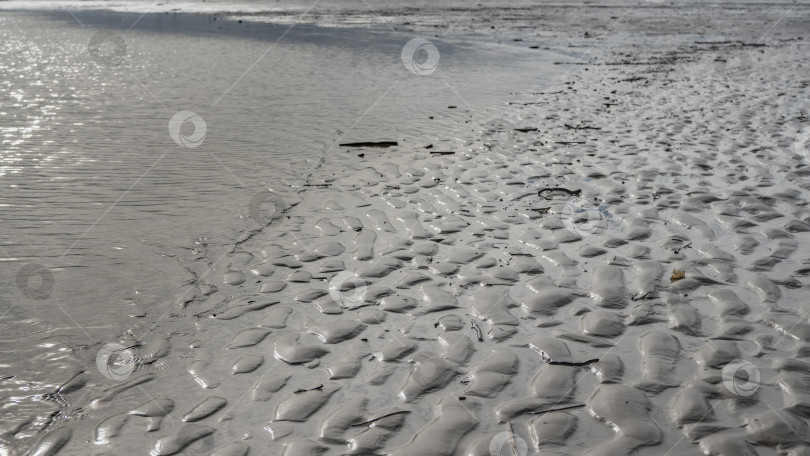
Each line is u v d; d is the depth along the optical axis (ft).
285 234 14.67
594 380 9.23
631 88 35.27
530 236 14.66
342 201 16.93
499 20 74.18
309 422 8.32
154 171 18.80
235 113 27.02
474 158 21.16
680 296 11.71
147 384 9.16
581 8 92.63
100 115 25.81
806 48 52.65
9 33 59.21
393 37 57.62
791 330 10.46
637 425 8.17
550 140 23.61
